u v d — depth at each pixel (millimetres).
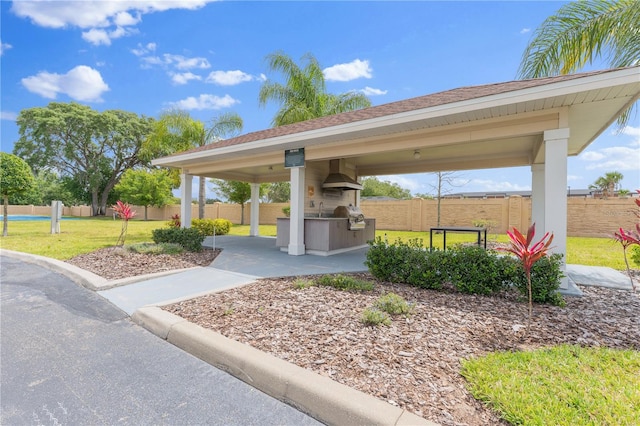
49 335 3178
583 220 13289
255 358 2416
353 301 3828
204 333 2906
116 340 3072
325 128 6480
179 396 2174
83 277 5184
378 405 1847
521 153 8367
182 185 10812
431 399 1928
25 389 2236
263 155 8719
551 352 2508
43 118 28438
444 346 2643
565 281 4562
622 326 3160
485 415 1792
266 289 4527
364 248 9625
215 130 15977
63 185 35188
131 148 33438
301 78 16547
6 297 4418
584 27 5887
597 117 5090
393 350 2555
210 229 13820
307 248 8375
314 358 2438
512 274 3957
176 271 5871
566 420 1697
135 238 11609
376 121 5742
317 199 9633
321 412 1943
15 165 11906
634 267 6660
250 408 2051
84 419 1925
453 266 4312
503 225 14867
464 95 5406
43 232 13656
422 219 16656
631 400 1867
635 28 5367
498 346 2670
